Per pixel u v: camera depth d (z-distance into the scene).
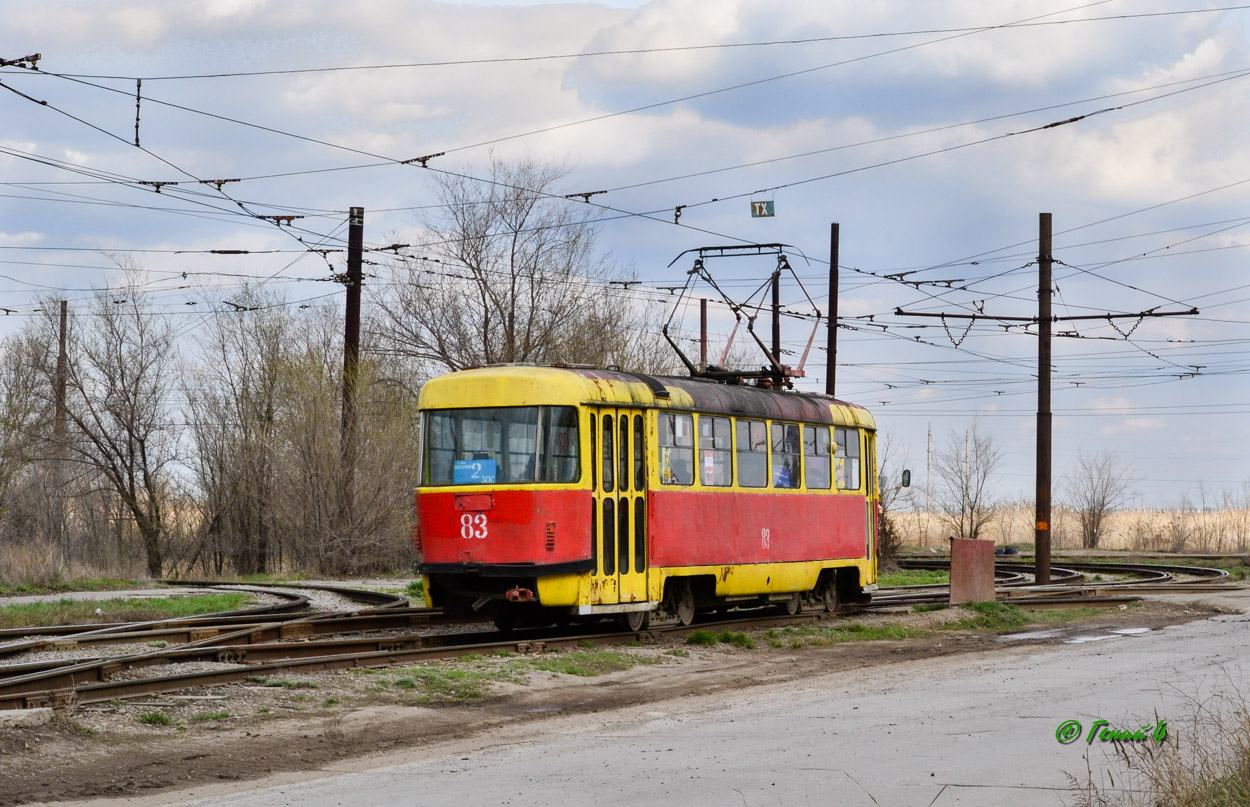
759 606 23.97
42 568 31.12
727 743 10.81
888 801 8.44
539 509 16.98
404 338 41.09
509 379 17.44
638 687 14.66
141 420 43.84
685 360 23.08
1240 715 9.77
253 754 10.34
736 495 20.44
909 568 42.91
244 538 45.66
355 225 37.06
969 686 14.48
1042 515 33.00
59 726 10.55
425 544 17.73
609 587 17.64
